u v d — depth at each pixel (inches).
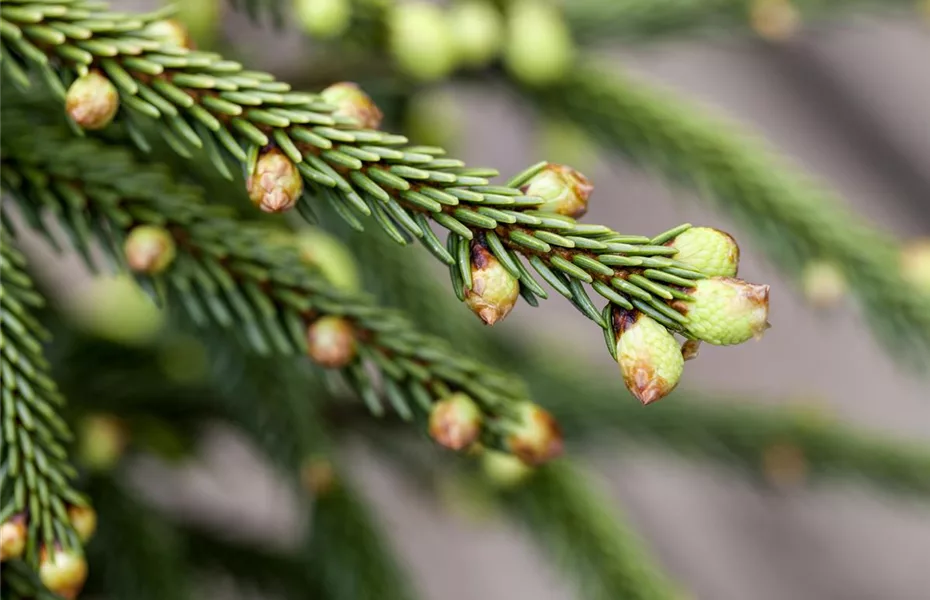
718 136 21.0
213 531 25.9
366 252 19.6
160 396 22.9
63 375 21.6
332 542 19.7
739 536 51.2
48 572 14.1
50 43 13.9
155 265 14.9
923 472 23.2
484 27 21.0
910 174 47.8
